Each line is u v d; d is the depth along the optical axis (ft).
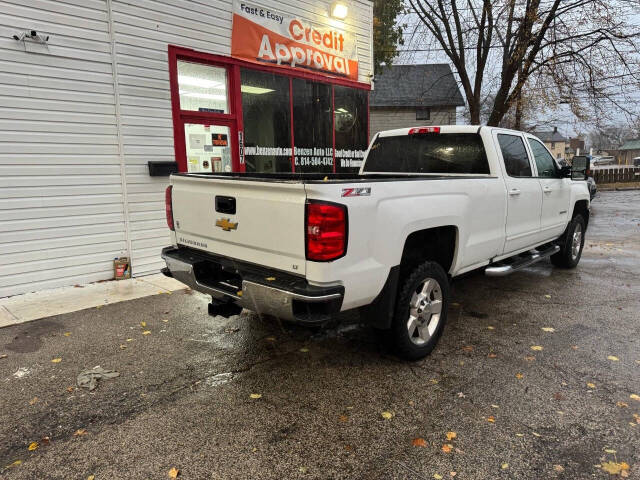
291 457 8.16
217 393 10.37
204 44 21.20
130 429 8.99
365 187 9.64
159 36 19.60
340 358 12.20
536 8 41.50
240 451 8.32
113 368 11.55
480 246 13.87
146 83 19.43
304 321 9.13
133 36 18.80
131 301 16.75
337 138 29.19
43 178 17.13
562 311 16.03
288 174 14.83
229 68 22.62
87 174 18.19
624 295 17.89
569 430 8.94
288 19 24.80
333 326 14.51
